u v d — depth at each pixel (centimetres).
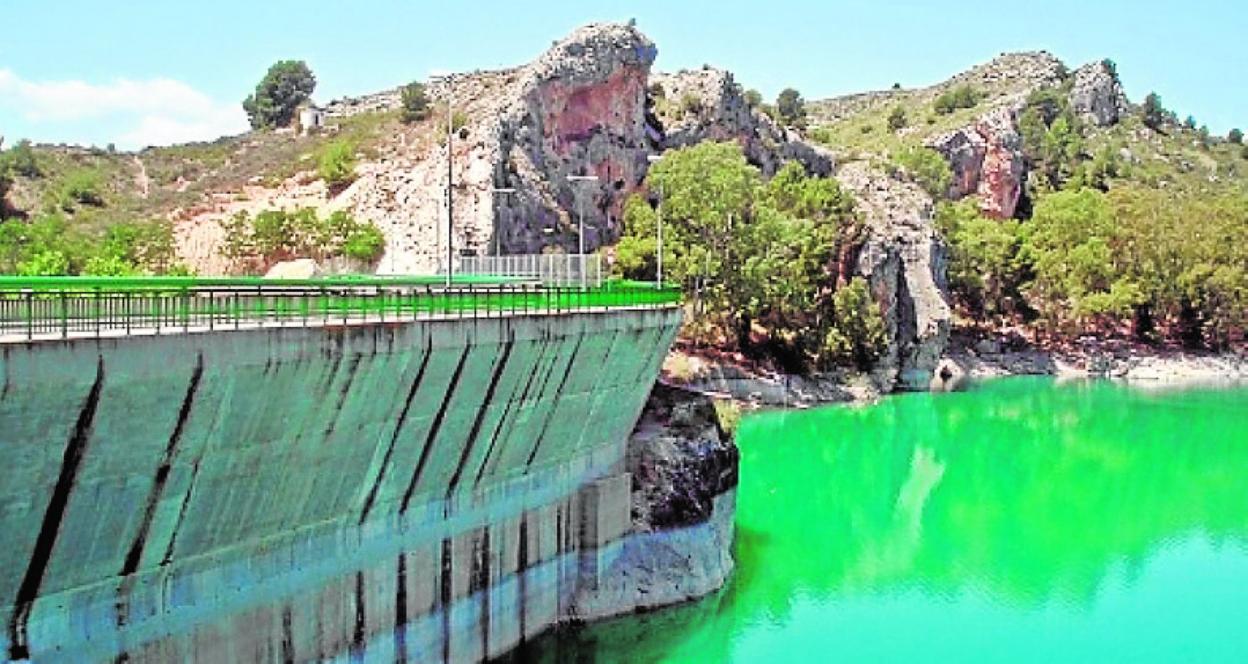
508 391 5041
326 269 12062
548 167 13912
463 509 5097
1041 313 17362
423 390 4462
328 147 15538
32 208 14375
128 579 3566
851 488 9281
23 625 3312
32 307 3177
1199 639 6066
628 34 14625
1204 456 10881
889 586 6812
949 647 5850
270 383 3697
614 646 5716
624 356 5975
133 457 3372
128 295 3384
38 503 3188
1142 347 17238
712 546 6538
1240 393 14988
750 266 12738
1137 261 17512
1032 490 9425
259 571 4044
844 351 13525
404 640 4766
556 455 5741
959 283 17112
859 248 14375
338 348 3931
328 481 4203
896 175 17000
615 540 6109
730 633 5938
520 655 5525
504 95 14400
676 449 6631
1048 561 7444
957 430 11919
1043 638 6028
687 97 16050
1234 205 18375
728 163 13025
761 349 13288
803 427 11762
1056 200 18838
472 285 5866
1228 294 17150
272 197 14350
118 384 3209
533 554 5606
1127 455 10862
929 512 8606
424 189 13062
